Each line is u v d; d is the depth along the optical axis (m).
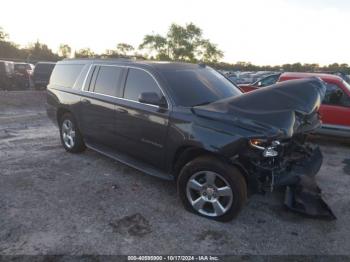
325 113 7.82
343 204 4.55
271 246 3.46
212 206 3.97
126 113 4.84
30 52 65.38
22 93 15.77
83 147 6.31
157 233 3.62
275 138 3.55
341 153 7.28
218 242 3.50
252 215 4.10
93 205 4.23
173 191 4.71
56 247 3.32
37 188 4.70
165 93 4.38
